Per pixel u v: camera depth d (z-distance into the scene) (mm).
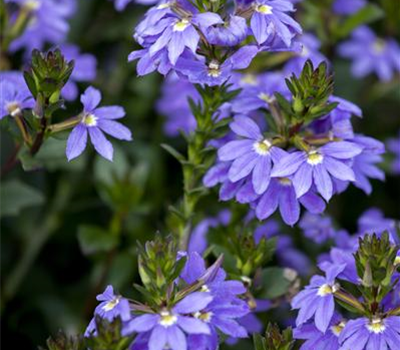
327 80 520
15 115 552
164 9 515
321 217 599
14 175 686
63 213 687
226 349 613
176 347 460
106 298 489
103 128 539
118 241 647
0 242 687
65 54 643
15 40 661
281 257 635
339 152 517
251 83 587
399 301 513
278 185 527
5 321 667
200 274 497
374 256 490
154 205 695
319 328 496
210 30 505
